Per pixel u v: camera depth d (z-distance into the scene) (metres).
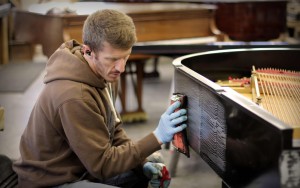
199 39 3.72
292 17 5.27
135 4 4.23
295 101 1.55
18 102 4.14
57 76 1.41
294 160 0.96
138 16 3.54
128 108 3.91
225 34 4.07
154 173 1.62
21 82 4.80
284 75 1.83
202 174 2.70
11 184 1.52
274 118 1.00
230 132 1.19
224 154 1.25
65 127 1.37
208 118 1.33
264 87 1.68
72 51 1.50
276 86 1.70
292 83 1.73
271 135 0.98
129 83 4.85
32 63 5.87
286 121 1.33
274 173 0.99
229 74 1.94
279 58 1.97
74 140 1.37
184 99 1.50
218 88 1.25
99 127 1.41
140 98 3.64
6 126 3.49
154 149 1.47
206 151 1.38
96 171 1.39
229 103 1.17
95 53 1.39
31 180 1.46
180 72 1.57
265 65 1.97
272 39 4.38
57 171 1.43
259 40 4.36
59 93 1.37
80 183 1.43
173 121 1.43
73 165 1.46
